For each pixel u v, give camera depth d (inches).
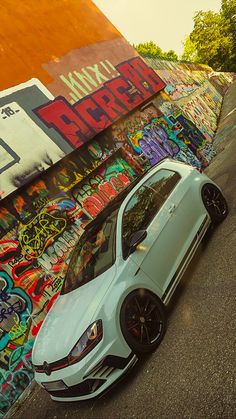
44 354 164.9
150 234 192.1
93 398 153.5
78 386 152.2
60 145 362.3
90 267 191.5
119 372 156.6
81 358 151.0
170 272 189.8
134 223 193.5
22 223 302.2
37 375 170.6
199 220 219.8
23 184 312.7
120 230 187.9
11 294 269.1
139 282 174.2
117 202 209.8
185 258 199.8
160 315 175.5
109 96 455.8
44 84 384.2
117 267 174.4
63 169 358.9
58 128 370.9
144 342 165.3
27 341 262.7
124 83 494.6
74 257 212.1
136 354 161.0
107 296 162.9
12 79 357.4
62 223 331.0
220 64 2064.5
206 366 134.2
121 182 417.7
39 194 326.3
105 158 408.8
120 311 161.8
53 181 344.5
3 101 336.8
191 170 241.1
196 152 552.7
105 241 193.6
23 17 412.8
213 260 201.9
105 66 482.9
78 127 391.5
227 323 146.7
